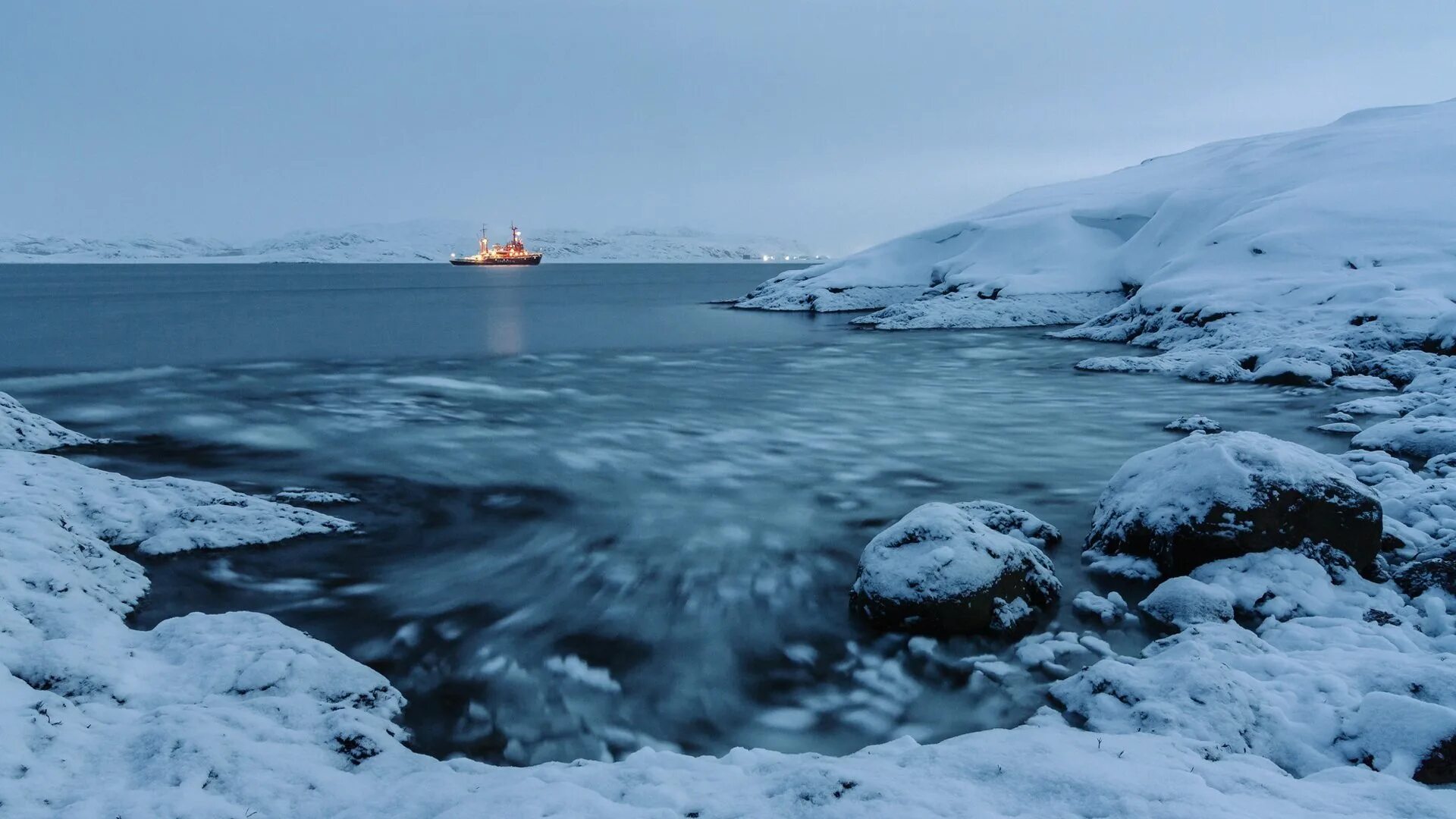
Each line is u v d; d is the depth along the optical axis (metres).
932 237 57.94
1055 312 41.34
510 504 10.54
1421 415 13.55
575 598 7.44
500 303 67.81
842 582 7.84
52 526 7.45
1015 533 8.75
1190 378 22.08
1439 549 7.38
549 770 4.38
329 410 17.77
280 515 9.25
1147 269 41.06
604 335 37.88
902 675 6.02
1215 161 58.28
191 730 4.48
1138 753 4.21
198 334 37.56
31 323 43.97
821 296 55.66
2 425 13.01
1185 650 5.64
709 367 26.19
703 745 5.15
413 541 8.96
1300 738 4.64
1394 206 31.05
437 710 5.52
